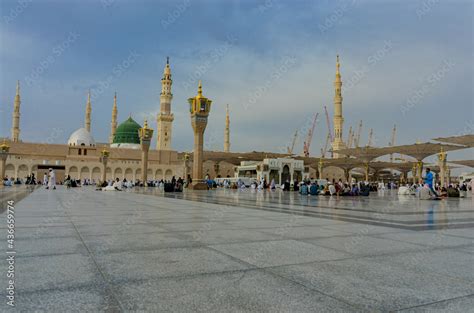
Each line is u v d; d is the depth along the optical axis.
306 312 2.84
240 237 6.43
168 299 3.10
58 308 2.85
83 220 8.95
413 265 4.41
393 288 3.49
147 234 6.70
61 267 4.14
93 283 3.53
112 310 2.83
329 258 4.76
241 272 4.01
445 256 4.93
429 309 2.94
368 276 3.89
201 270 4.08
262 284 3.56
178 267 4.21
